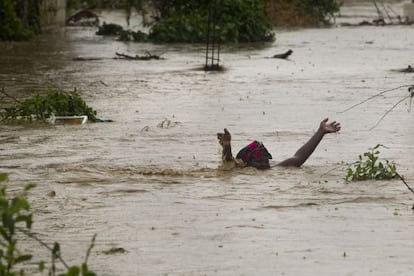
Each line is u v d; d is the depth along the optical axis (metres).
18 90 42.31
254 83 46.12
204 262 15.81
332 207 19.92
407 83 45.84
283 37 82.25
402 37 81.19
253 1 78.88
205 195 21.12
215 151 26.98
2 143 28.22
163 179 22.95
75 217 18.95
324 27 96.00
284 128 31.50
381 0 142.62
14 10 75.19
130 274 15.15
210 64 56.00
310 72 51.84
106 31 81.38
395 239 17.28
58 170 24.00
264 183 22.48
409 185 22.14
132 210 19.64
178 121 33.06
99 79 47.28
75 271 11.39
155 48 69.31
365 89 43.41
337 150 27.20
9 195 20.84
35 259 15.91
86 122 32.81
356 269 15.37
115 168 24.33
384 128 31.44
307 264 15.67
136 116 34.44
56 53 63.12
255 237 17.42
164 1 82.44
